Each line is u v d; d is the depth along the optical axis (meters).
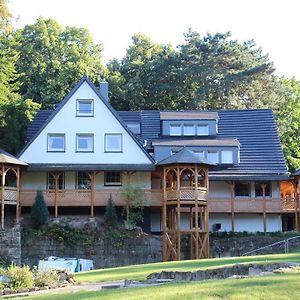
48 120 45.47
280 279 16.84
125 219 43.69
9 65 50.84
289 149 68.19
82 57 70.94
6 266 36.31
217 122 51.56
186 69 71.38
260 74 71.19
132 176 46.25
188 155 42.09
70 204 43.16
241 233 44.94
